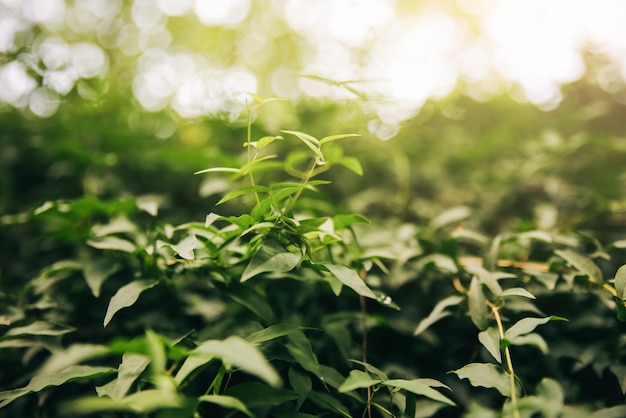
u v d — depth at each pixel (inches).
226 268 21.6
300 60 61.2
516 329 18.4
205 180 34.2
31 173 41.3
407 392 19.2
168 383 15.7
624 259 27.2
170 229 22.3
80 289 25.1
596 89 46.5
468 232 26.7
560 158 37.9
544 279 22.6
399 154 42.1
